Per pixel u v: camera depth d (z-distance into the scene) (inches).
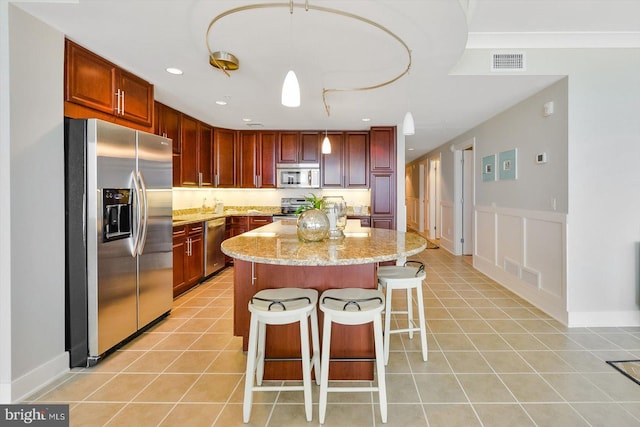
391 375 83.5
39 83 79.3
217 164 201.3
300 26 81.4
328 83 121.3
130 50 95.0
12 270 73.0
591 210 113.8
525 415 68.0
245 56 98.9
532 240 136.6
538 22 102.2
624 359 91.0
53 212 83.0
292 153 209.0
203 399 74.0
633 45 111.3
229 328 113.3
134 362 90.4
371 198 197.6
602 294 114.7
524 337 105.5
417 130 204.7
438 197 313.1
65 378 82.4
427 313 127.1
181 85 124.8
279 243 82.1
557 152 119.7
